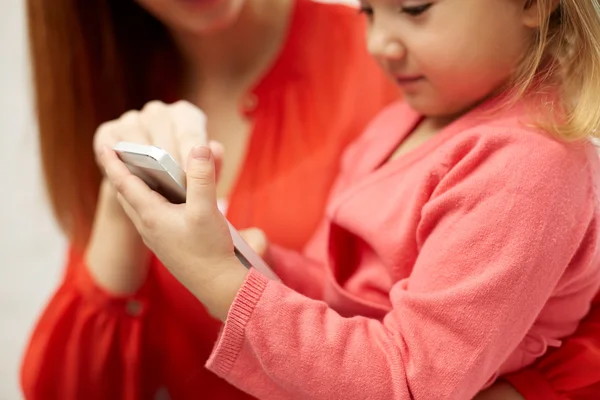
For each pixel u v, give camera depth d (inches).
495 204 21.5
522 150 21.8
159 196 23.1
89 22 38.4
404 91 25.4
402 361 21.2
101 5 38.4
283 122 38.3
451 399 20.7
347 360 21.2
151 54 41.4
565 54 22.6
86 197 38.8
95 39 38.9
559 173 21.5
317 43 39.6
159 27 40.7
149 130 28.0
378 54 24.4
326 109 38.6
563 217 21.4
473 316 20.8
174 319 36.7
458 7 22.5
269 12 40.0
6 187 64.9
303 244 35.7
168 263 22.9
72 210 38.9
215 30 35.2
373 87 38.2
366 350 21.4
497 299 20.9
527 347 25.6
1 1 61.9
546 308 24.9
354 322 22.3
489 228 21.3
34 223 62.9
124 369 35.6
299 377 21.2
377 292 26.5
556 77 22.8
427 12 22.9
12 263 62.8
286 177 37.0
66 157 38.5
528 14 22.5
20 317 61.4
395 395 20.8
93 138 38.8
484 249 21.2
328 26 40.1
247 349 21.9
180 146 26.4
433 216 22.9
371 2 24.1
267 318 21.5
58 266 62.2
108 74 39.6
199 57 40.9
